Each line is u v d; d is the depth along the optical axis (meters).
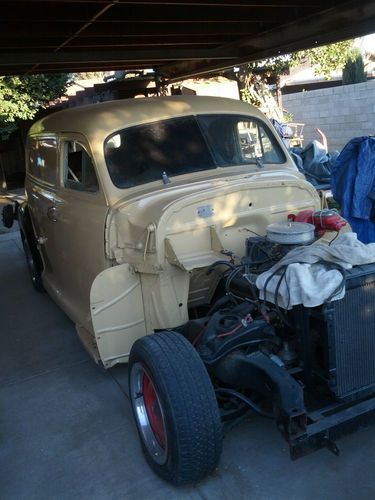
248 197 3.68
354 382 2.74
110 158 3.99
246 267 3.25
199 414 2.66
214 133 4.36
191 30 7.55
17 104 14.12
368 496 2.76
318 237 3.41
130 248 3.63
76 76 21.06
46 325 5.57
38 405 3.96
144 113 4.25
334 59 13.79
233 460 3.12
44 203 5.24
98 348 3.57
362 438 3.23
